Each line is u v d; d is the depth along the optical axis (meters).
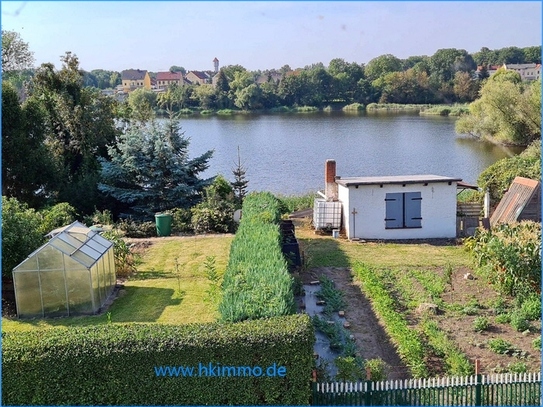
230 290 14.78
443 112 109.00
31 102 34.12
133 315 18.41
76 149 38.16
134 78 174.25
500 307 18.45
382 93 122.38
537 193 26.52
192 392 12.39
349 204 28.33
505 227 21.73
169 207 35.28
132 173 35.75
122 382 12.39
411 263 23.84
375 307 18.95
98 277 19.06
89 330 13.09
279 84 128.88
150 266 24.42
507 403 12.56
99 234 22.53
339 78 125.88
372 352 15.79
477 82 108.25
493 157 63.16
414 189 28.33
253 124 102.06
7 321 18.03
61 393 12.43
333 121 104.50
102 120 38.91
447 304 18.92
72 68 38.28
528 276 18.89
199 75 185.25
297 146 74.31
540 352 15.25
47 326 17.55
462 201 34.00
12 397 12.43
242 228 21.77
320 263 24.22
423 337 16.39
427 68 117.69
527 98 66.94
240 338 12.27
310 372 12.40
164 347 12.27
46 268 18.09
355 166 59.84
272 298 13.98
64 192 35.19
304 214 34.16
